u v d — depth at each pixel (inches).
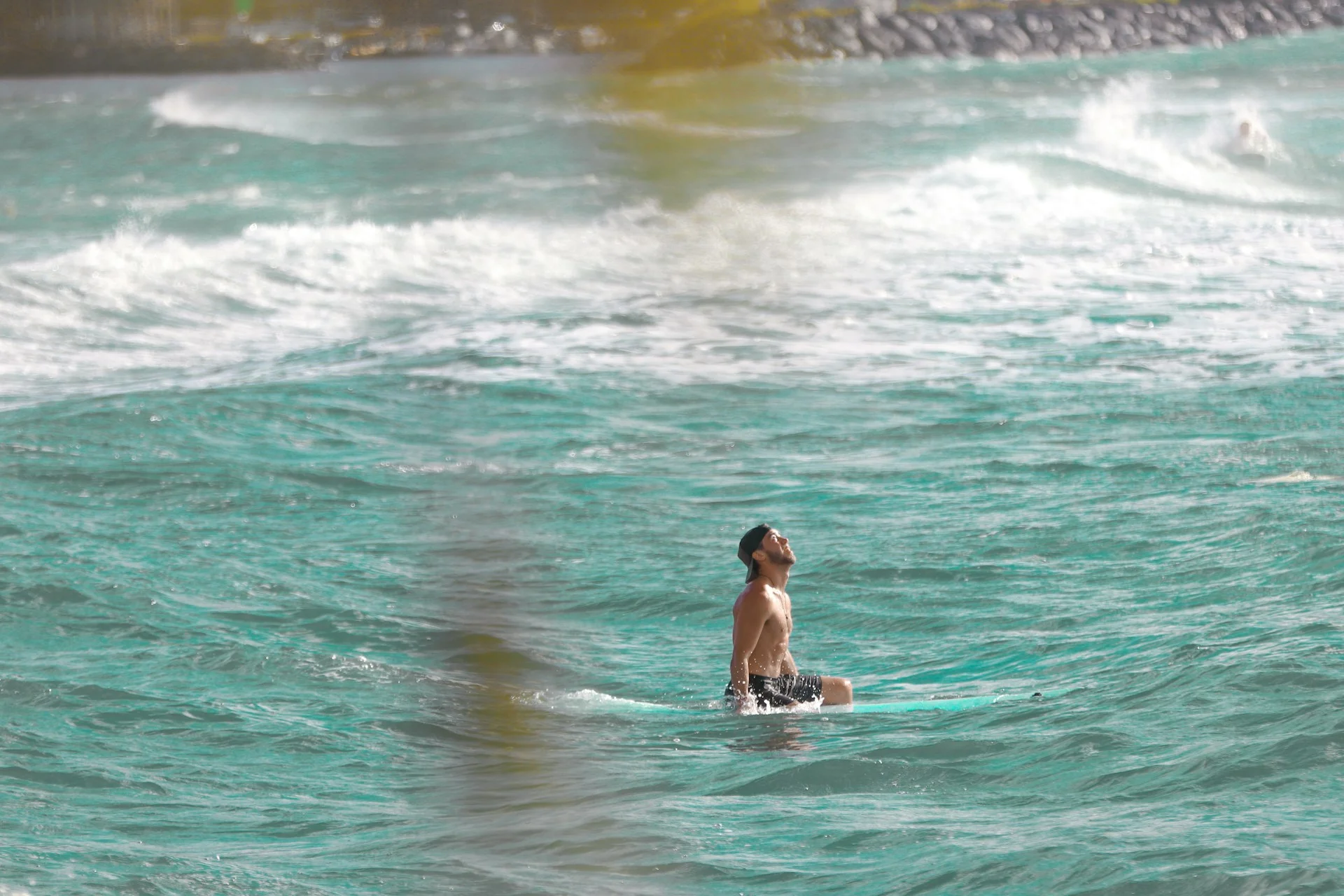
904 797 831.1
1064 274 3408.0
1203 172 4827.8
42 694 1152.2
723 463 2011.6
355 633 1363.2
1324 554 1369.3
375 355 2805.1
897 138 6240.2
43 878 750.5
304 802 904.3
